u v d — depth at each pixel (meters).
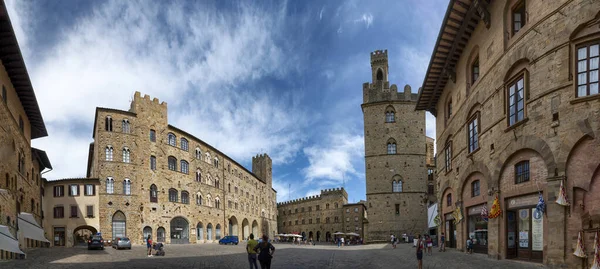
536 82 19.12
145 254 38.47
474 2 24.17
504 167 22.39
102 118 59.59
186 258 33.53
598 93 16.30
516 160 21.08
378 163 72.69
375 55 85.19
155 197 63.38
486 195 25.50
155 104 65.88
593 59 16.61
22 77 34.88
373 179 72.38
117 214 58.69
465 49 29.53
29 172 45.00
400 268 24.08
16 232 35.78
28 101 39.72
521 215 21.00
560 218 17.23
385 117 74.00
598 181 16.09
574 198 16.86
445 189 36.84
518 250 21.22
